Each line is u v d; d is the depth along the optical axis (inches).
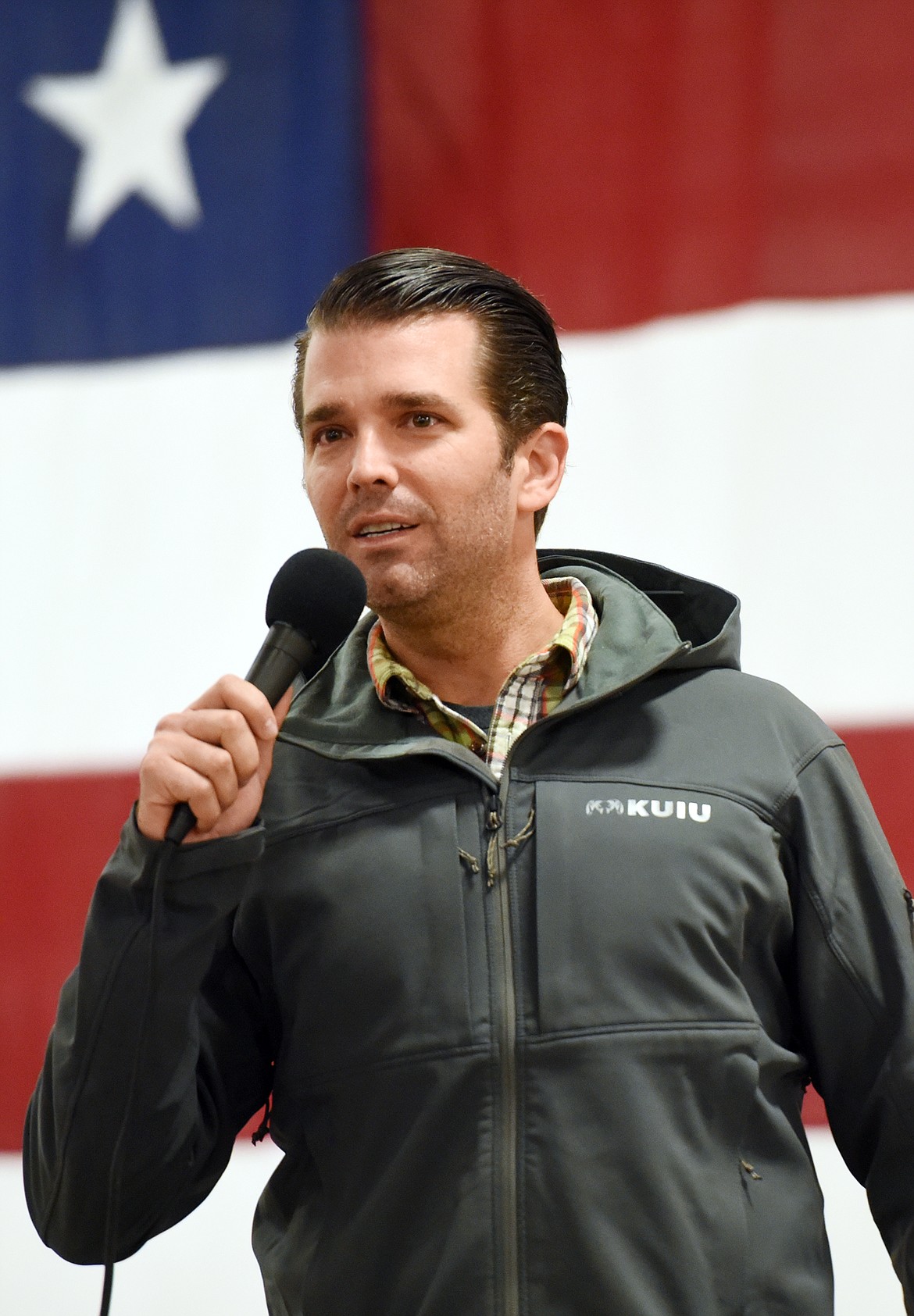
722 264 397.4
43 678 418.9
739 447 386.9
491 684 215.0
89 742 414.3
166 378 431.5
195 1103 193.9
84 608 421.4
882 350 385.1
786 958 201.2
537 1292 176.2
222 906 183.0
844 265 391.9
